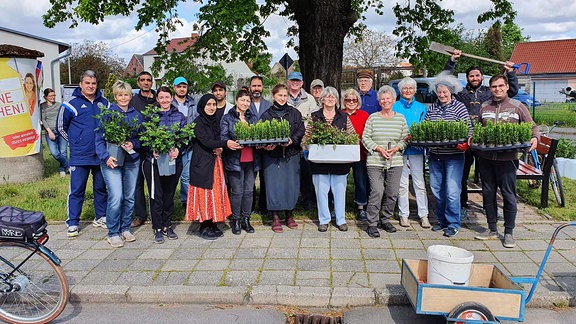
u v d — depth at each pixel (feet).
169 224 19.99
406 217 20.89
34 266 13.66
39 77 33.58
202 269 16.65
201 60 34.94
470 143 17.84
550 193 25.84
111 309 14.70
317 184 20.20
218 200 19.21
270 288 14.97
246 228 20.49
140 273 16.44
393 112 20.07
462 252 13.33
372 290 14.73
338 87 27.94
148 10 29.84
